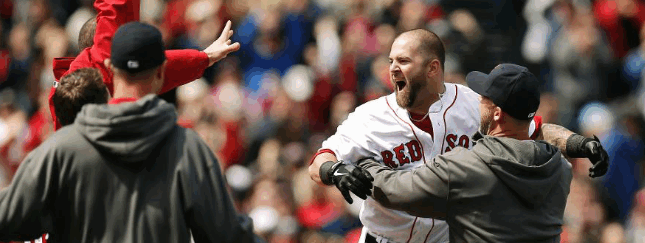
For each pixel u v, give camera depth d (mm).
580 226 44344
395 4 55500
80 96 16828
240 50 55000
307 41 55688
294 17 55625
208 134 48375
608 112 52844
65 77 17094
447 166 17781
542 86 56344
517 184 17484
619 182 49938
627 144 50656
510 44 58281
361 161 19750
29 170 15734
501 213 17562
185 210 15930
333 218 43969
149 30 16219
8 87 55844
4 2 59375
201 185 15977
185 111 49500
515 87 17812
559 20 56875
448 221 18078
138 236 15789
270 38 54969
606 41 57500
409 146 19859
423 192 17938
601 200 49281
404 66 19484
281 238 43344
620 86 57062
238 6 56938
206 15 56406
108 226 15812
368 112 19938
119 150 15602
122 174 15859
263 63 54562
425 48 19516
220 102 49875
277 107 50812
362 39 54188
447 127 20016
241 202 46094
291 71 54156
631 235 45875
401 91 19703
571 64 55688
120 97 16234
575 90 55344
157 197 15867
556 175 17828
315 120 52312
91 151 15836
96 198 15820
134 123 15562
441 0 58781
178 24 57250
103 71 18406
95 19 20094
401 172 18516
